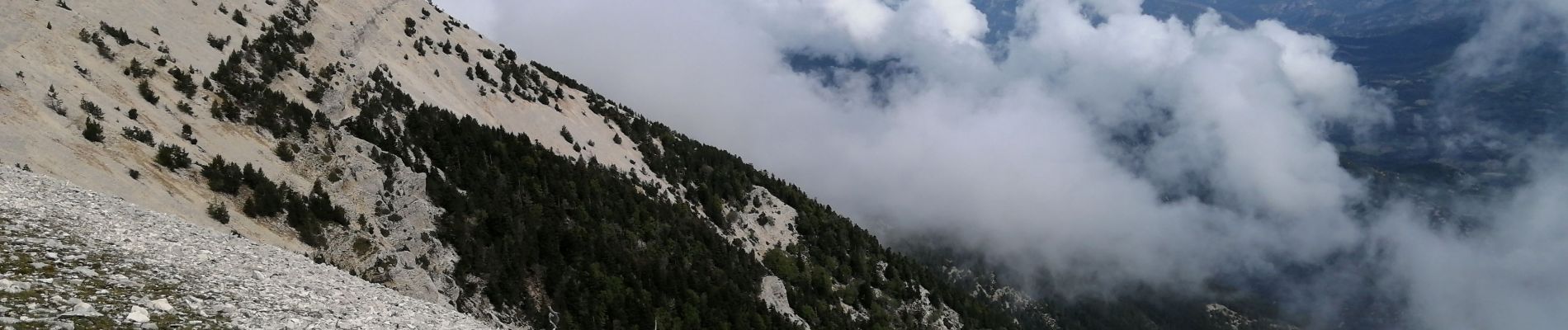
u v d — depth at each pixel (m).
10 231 24.23
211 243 32.34
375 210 60.78
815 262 131.12
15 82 45.56
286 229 49.78
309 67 84.44
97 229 28.14
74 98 49.25
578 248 80.88
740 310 93.75
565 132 125.81
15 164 37.38
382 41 109.25
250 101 65.94
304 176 60.09
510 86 128.88
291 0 94.94
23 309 18.42
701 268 99.69
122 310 20.48
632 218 102.94
